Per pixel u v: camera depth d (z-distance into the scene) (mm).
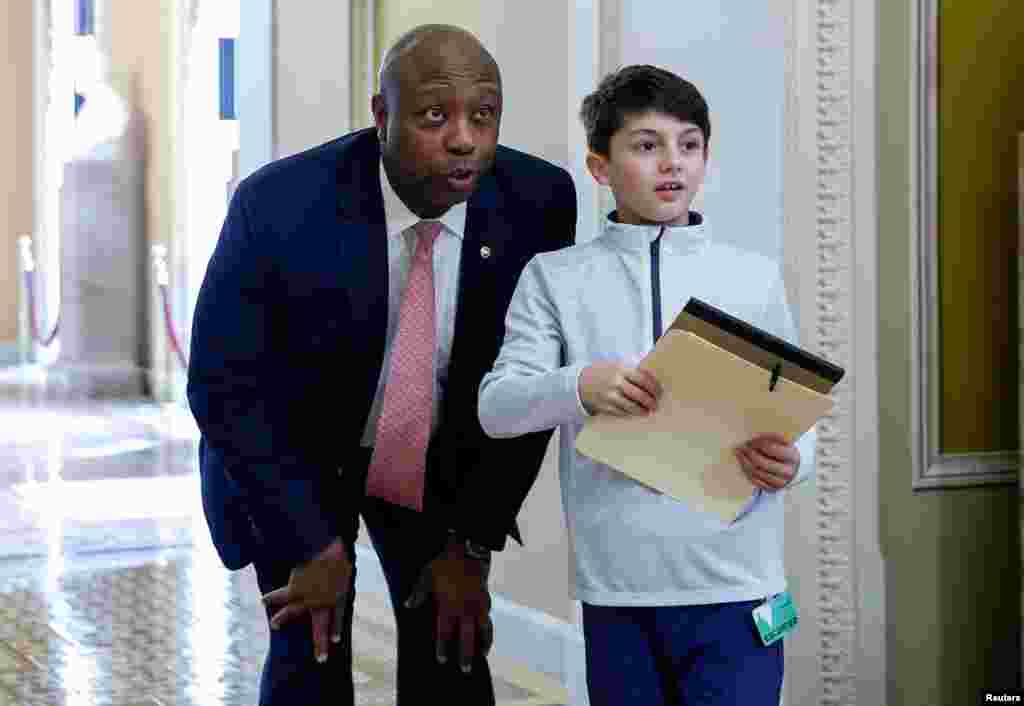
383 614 6270
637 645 2904
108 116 15297
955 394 4141
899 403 4094
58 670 5453
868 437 4016
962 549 4184
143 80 14805
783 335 2963
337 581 3127
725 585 2863
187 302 14148
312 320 3080
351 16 6566
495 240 3127
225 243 3088
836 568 4023
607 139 2906
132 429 12320
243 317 3072
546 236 3201
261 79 6457
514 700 5117
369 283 3059
